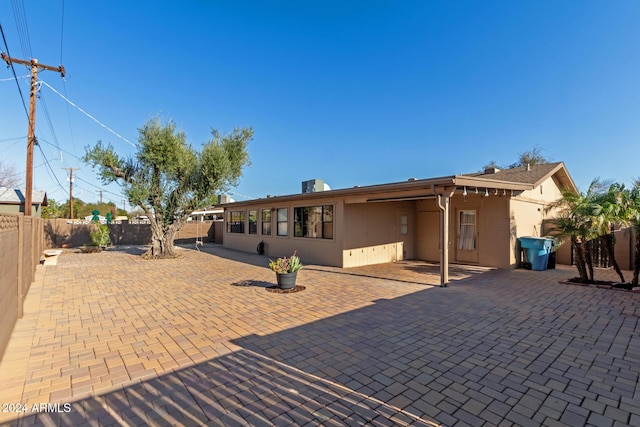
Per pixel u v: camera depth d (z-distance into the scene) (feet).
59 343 12.78
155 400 8.55
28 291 22.34
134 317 16.34
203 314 16.87
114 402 8.45
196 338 13.32
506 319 15.81
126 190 40.93
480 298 20.13
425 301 19.42
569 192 25.71
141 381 9.62
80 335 13.70
